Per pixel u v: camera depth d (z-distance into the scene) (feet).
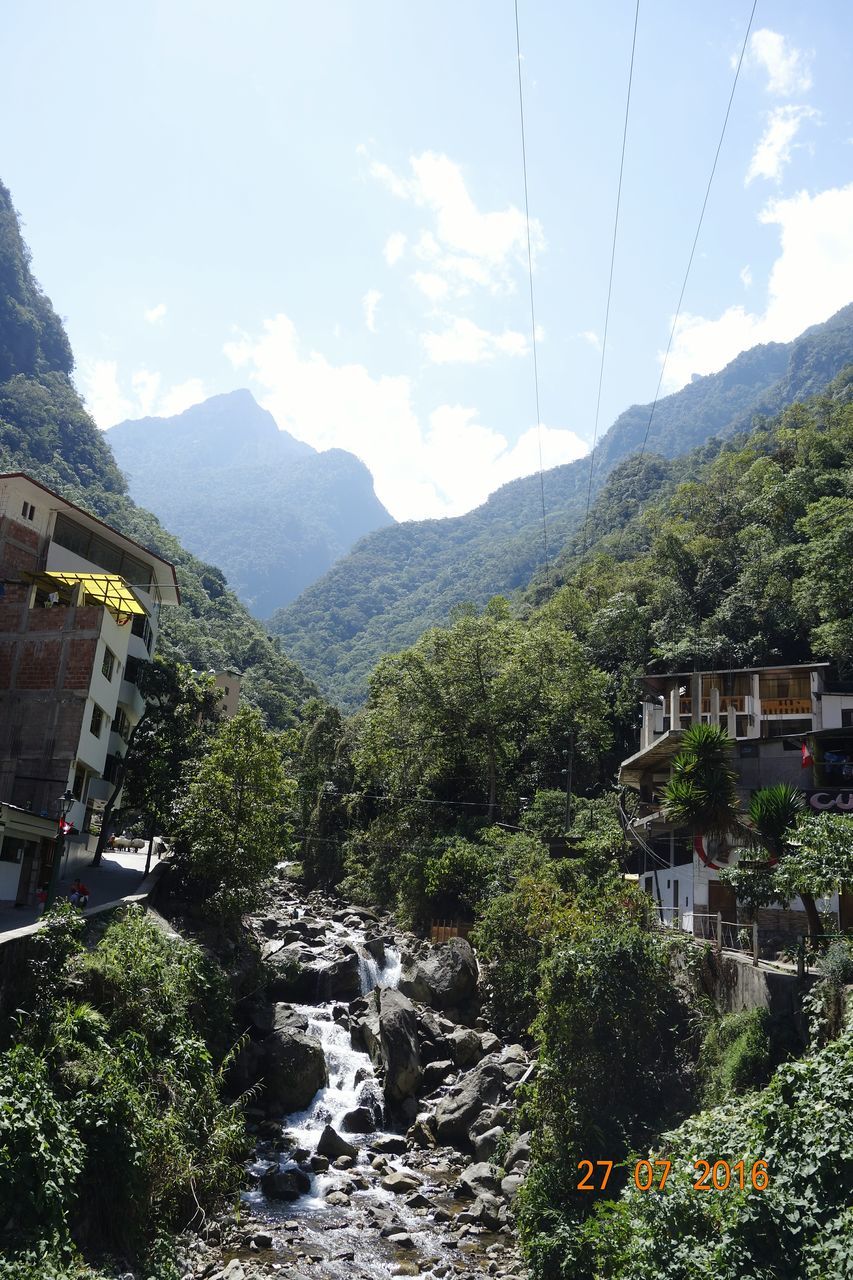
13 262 589.32
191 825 113.80
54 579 130.82
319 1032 107.86
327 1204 76.95
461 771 208.23
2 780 120.67
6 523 135.23
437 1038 108.88
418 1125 93.56
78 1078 62.34
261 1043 98.58
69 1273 49.34
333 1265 66.13
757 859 81.76
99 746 130.52
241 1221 71.15
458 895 155.74
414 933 158.92
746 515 292.61
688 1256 48.78
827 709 139.85
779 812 82.43
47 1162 52.85
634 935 78.84
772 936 82.12
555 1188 67.41
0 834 96.43
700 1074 72.23
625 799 176.24
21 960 68.80
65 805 90.22
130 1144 60.75
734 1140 53.93
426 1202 77.82
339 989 122.31
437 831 190.90
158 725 141.38
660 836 139.23
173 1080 71.00
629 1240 54.65
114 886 118.62
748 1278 45.37
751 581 248.32
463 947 127.13
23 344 563.07
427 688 203.51
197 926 112.68
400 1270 66.13
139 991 75.25
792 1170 47.96
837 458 285.84
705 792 90.12
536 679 201.98
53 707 122.31
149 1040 73.97
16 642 126.72
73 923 72.59
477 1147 86.99
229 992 96.78
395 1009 107.34
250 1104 92.63
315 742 238.27
